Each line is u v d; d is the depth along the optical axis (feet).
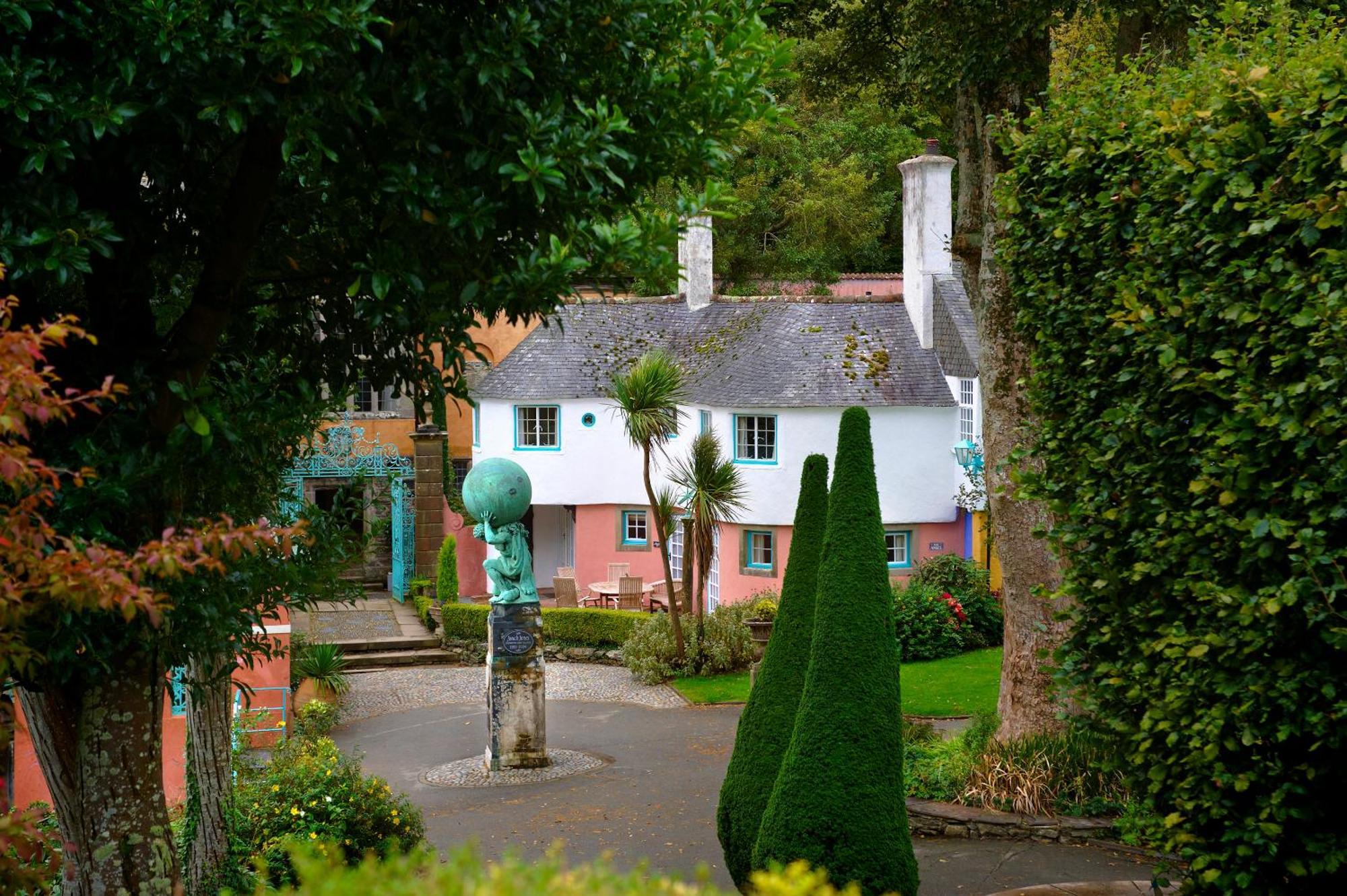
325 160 25.50
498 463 60.54
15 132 20.53
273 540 17.63
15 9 20.24
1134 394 27.66
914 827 44.55
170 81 21.84
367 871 12.10
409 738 68.18
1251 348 24.08
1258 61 27.25
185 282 31.86
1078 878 38.55
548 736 67.15
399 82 24.09
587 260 25.31
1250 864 24.36
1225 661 23.61
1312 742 23.29
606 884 12.19
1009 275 34.12
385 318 26.45
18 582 15.64
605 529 106.22
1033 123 34.17
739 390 94.63
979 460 88.33
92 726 24.95
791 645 36.96
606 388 103.76
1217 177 24.93
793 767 32.55
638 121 27.04
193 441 25.32
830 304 99.96
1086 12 47.24
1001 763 45.60
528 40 23.99
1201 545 24.90
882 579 33.30
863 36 61.67
